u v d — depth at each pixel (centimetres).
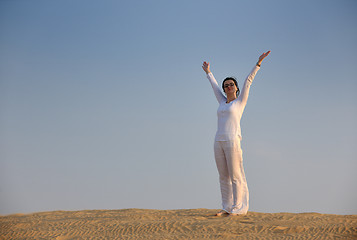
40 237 782
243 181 892
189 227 786
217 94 951
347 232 714
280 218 864
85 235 785
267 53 862
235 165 872
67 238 776
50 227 864
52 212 1159
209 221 828
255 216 888
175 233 759
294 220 837
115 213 1088
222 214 904
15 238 789
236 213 879
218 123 897
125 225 831
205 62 990
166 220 876
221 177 909
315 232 720
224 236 710
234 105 880
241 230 750
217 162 899
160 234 757
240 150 873
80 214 1097
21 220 986
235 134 866
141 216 966
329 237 688
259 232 736
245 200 896
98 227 837
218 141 883
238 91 938
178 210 1099
